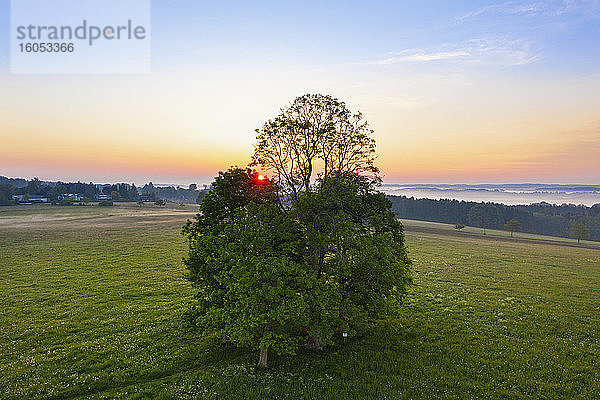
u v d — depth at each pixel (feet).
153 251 231.50
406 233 403.54
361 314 100.42
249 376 71.82
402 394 66.39
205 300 86.74
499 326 105.09
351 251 84.99
